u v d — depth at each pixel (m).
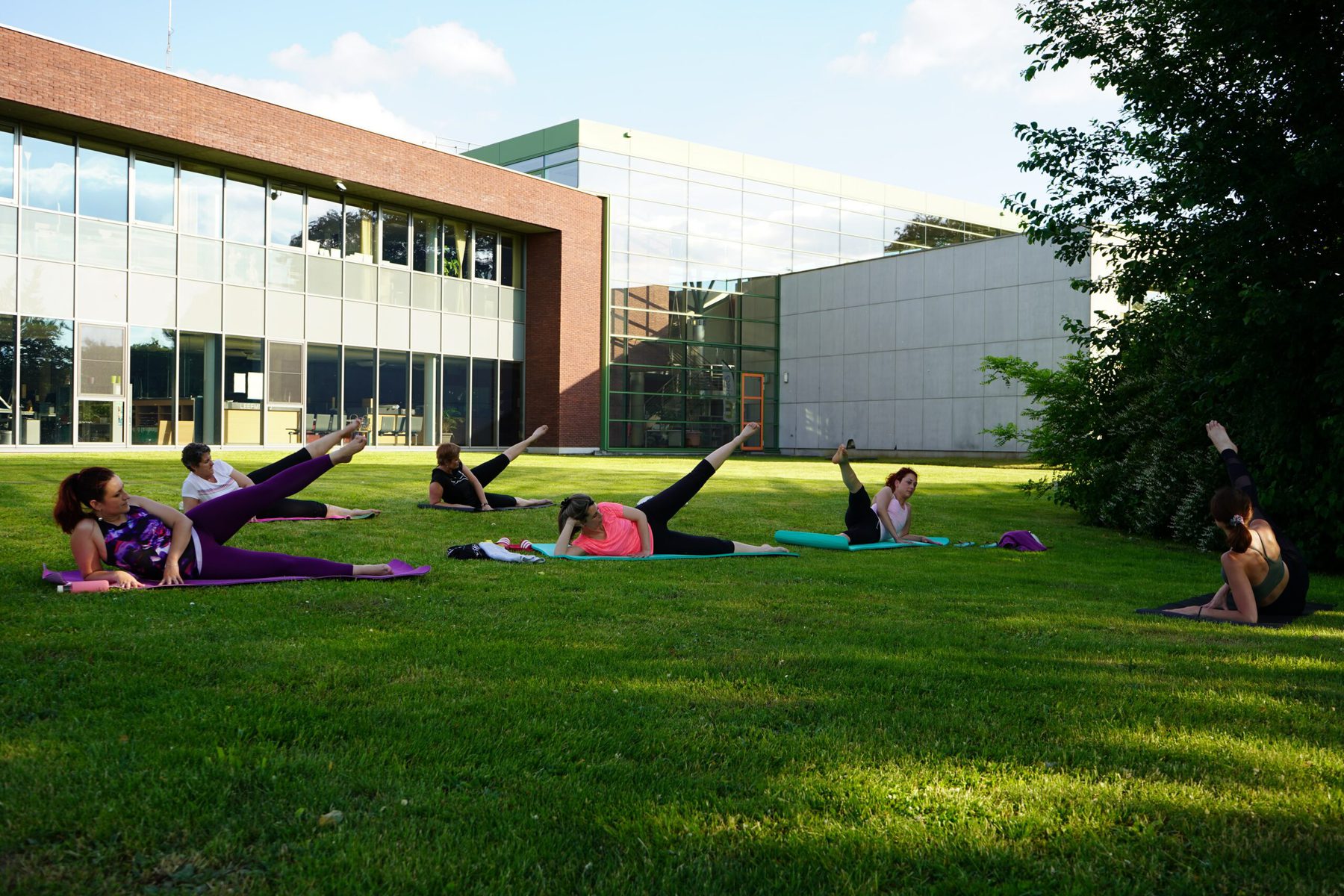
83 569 5.40
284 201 22.92
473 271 27.09
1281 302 7.60
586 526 7.59
